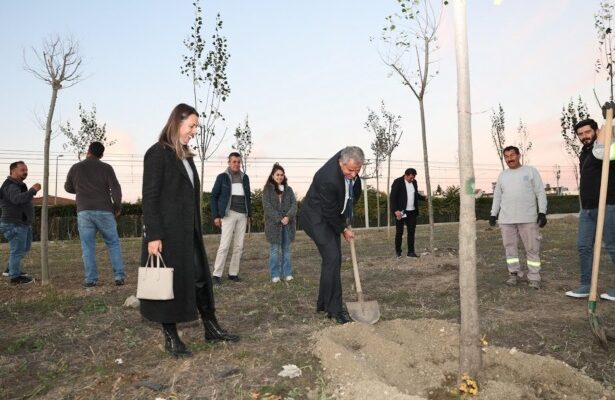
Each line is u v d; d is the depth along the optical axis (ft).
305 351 12.64
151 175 12.44
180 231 12.67
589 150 18.47
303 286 22.86
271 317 17.13
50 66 25.12
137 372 11.82
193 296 12.79
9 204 25.57
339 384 10.57
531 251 20.90
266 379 11.14
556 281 22.44
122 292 22.39
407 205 33.35
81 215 23.90
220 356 12.72
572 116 67.72
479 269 26.27
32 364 13.02
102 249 46.57
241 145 81.15
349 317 16.47
